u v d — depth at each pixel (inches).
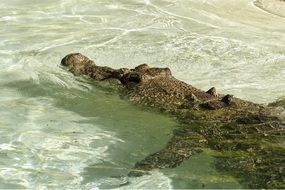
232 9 793.6
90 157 370.9
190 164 354.0
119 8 772.6
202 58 587.5
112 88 474.6
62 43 619.8
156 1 816.9
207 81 521.7
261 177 334.0
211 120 400.8
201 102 425.7
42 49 595.5
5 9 738.8
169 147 372.5
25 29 662.5
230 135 381.1
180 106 424.5
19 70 533.6
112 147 386.0
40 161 362.9
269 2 836.0
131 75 471.5
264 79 530.9
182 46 624.7
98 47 611.8
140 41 637.3
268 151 356.8
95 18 723.4
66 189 327.6
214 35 670.5
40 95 477.4
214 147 370.3
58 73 521.7
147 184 333.7
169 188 328.8
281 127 383.9
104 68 508.7
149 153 377.1
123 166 359.6
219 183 333.4
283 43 650.8
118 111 437.4
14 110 444.5
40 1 788.6
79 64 525.0
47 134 403.9
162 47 619.2
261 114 402.6
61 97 472.1
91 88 482.9
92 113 440.1
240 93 490.9
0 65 544.4
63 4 778.2
